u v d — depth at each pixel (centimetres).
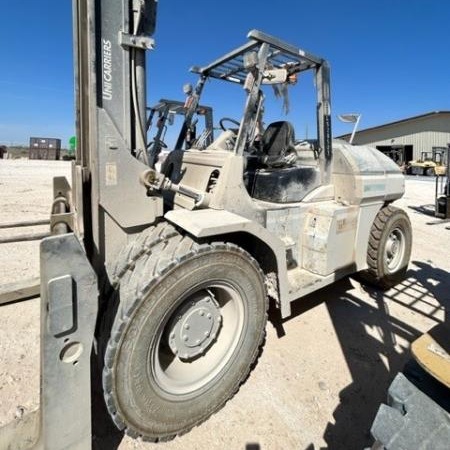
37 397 211
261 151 335
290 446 186
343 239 310
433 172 2370
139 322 170
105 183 204
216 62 322
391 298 368
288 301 241
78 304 143
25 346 258
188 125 370
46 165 2120
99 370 195
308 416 207
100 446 181
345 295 372
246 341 218
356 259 336
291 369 248
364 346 279
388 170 369
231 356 212
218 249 193
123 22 200
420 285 405
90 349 150
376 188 338
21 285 294
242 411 209
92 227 210
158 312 175
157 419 182
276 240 229
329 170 325
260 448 184
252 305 217
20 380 223
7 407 202
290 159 309
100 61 197
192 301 199
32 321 291
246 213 255
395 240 388
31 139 3055
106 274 210
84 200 210
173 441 187
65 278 138
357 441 190
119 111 207
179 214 216
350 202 322
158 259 188
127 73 206
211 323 208
